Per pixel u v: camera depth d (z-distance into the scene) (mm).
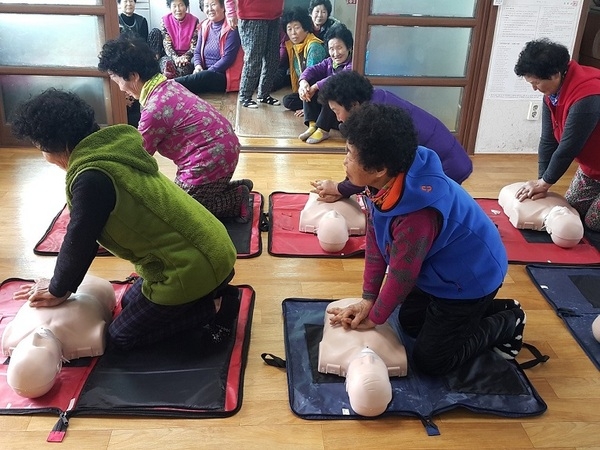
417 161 1420
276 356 1758
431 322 1626
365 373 1518
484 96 3463
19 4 3146
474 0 3291
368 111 1341
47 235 2406
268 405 1587
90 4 3209
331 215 2369
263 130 3814
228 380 1642
